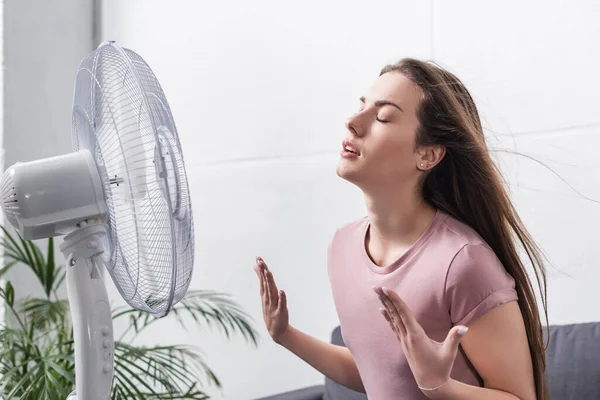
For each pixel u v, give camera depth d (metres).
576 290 2.01
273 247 2.75
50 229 1.30
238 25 2.88
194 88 3.03
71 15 3.37
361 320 1.41
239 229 2.86
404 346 1.11
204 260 2.97
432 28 2.32
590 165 1.98
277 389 2.75
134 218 1.23
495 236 1.37
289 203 2.71
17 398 2.22
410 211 1.35
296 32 2.70
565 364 1.75
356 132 1.31
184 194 1.24
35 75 3.23
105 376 1.32
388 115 1.29
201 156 2.99
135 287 1.28
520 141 2.12
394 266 1.35
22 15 3.18
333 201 2.59
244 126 2.85
